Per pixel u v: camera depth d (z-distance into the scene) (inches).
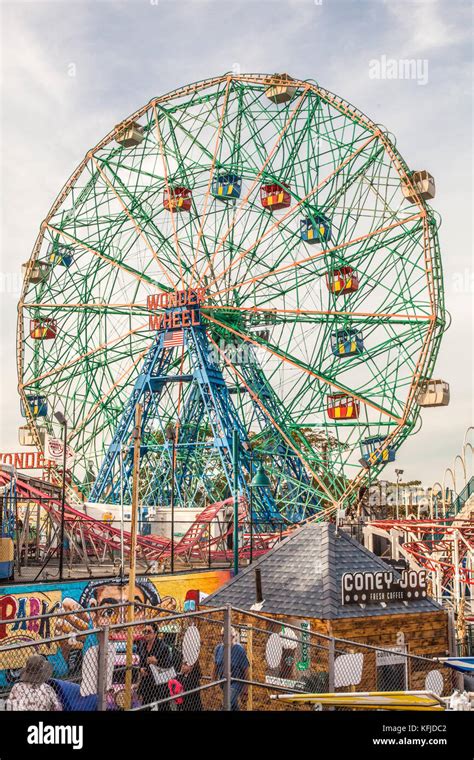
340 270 2824.8
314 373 2817.4
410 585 946.7
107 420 3250.5
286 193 2829.7
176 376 2967.5
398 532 1940.2
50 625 1326.3
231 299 2987.2
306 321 2906.0
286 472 2994.6
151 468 3137.3
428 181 2650.1
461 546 1892.2
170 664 684.7
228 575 1727.4
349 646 871.1
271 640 638.5
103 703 478.9
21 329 3378.4
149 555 1967.3
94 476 3289.9
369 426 2783.0
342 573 959.0
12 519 1467.8
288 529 2527.1
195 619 740.0
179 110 3125.0
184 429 3083.2
